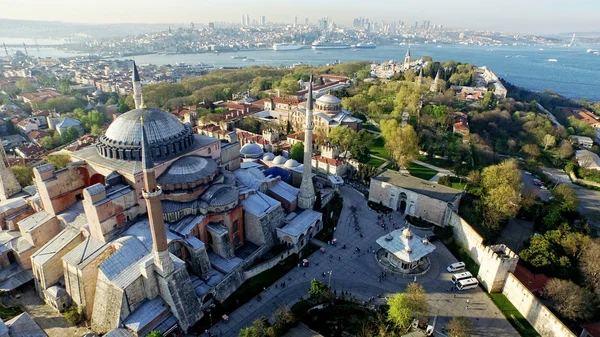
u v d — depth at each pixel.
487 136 194.50
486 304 84.56
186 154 96.75
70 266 75.88
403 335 73.94
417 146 150.25
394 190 121.00
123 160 91.12
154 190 67.38
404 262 92.06
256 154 142.62
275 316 74.19
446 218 110.31
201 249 83.00
